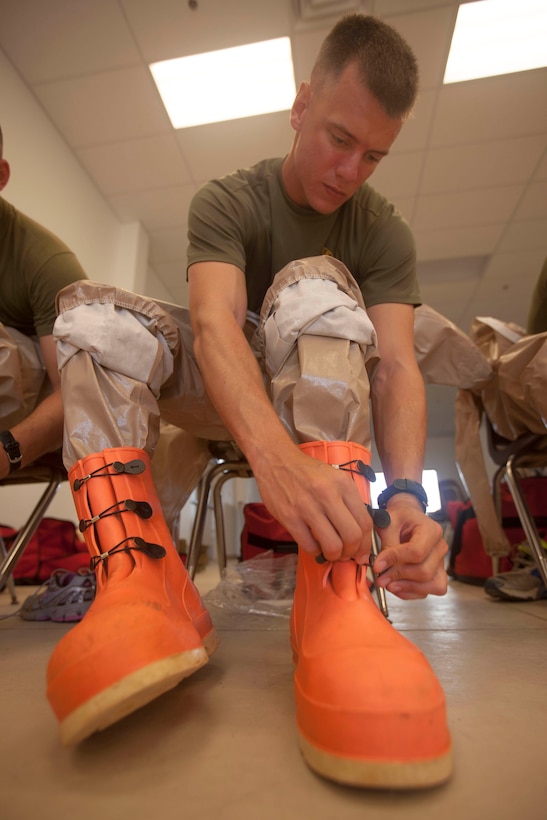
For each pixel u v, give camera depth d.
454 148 3.19
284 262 0.97
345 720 0.33
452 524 2.15
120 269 3.69
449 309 5.14
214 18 2.49
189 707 0.48
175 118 3.00
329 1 2.40
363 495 0.54
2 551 1.55
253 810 0.30
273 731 0.42
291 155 0.90
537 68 2.73
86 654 0.37
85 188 3.34
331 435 0.58
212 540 5.01
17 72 2.71
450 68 2.73
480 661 0.65
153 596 0.47
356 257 0.97
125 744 0.40
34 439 0.87
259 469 0.49
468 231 3.97
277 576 1.24
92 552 0.55
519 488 1.22
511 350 1.22
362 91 0.73
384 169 3.35
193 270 0.78
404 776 0.31
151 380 0.70
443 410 7.88
